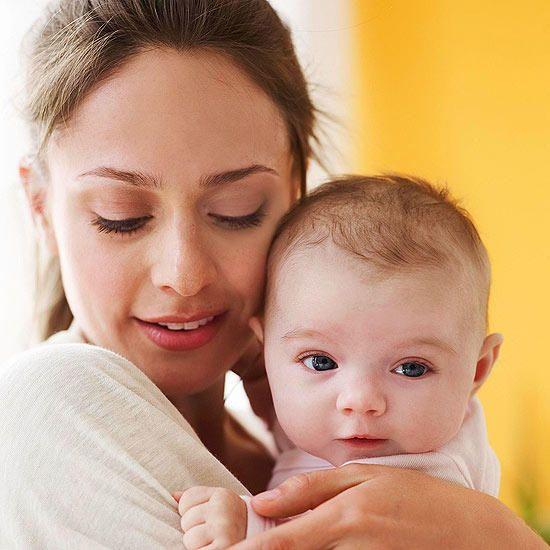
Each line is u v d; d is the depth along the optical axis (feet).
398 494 3.83
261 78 4.90
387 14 10.37
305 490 3.83
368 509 3.71
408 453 4.45
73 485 3.83
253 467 5.92
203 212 4.73
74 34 4.71
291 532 3.55
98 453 3.89
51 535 3.77
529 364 11.58
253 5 5.11
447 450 4.60
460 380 4.55
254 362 5.80
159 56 4.59
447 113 10.95
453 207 4.97
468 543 3.84
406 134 10.76
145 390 4.30
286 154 5.18
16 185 6.87
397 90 10.60
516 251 11.27
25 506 3.84
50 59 4.93
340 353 4.47
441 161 10.98
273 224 5.00
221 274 4.80
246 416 6.22
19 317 7.32
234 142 4.66
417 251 4.55
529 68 11.16
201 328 4.87
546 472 11.50
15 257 7.19
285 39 5.37
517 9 11.12
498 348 5.02
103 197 4.60
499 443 11.63
